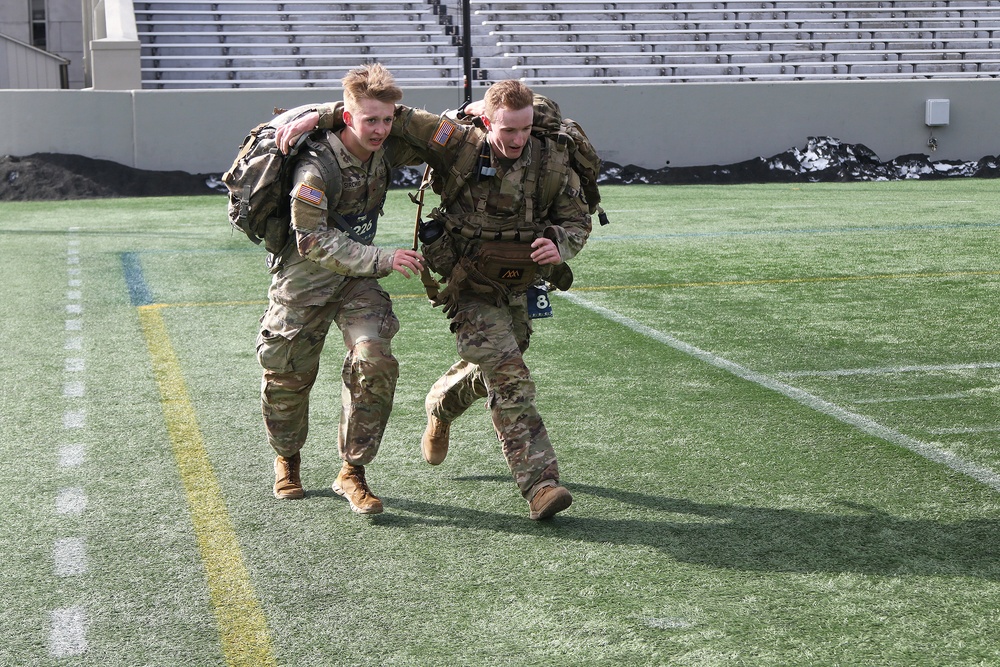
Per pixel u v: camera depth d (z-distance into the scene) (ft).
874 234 38.42
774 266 31.12
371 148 11.25
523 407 12.12
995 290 27.17
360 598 10.34
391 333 12.19
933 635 9.55
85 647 9.43
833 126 64.69
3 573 10.95
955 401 17.25
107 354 20.35
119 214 45.24
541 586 10.58
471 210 11.98
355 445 12.22
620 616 9.93
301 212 11.30
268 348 12.20
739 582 10.65
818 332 22.43
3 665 9.11
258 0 74.28
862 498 12.96
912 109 65.36
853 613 9.98
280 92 57.21
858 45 77.97
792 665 9.04
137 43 61.31
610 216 44.39
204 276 29.12
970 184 60.13
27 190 52.16
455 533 11.93
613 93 61.82
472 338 12.12
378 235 38.47
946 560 11.16
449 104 61.26
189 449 14.88
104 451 14.79
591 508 12.68
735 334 22.24
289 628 9.74
